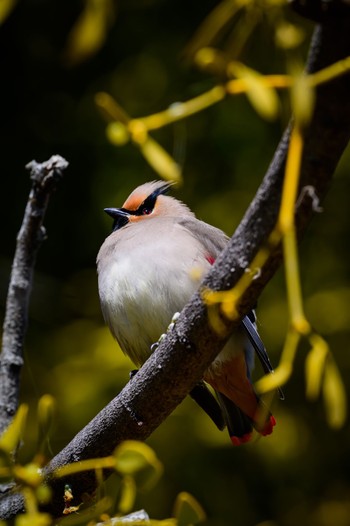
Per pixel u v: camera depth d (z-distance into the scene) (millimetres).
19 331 7363
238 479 11609
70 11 12289
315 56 4191
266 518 11609
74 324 12047
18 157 12516
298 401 11711
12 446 4570
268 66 10094
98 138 12320
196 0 12070
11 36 12367
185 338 5477
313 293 12008
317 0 4023
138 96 12156
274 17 4465
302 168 4484
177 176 4828
